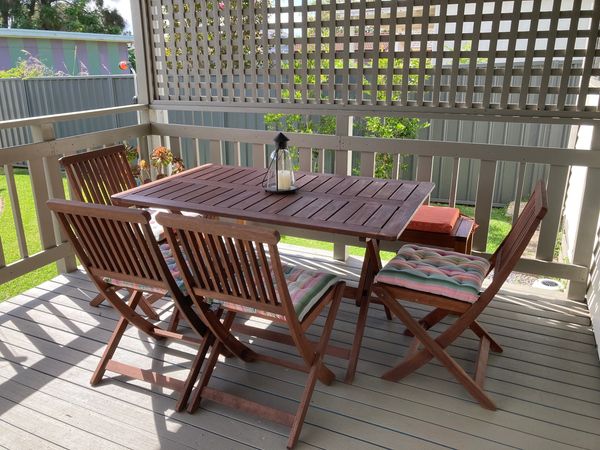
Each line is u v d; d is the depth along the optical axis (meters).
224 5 3.38
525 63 2.78
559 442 1.84
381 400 2.07
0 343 2.50
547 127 5.01
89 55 11.41
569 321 2.72
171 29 3.61
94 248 2.00
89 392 2.12
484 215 3.05
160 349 2.44
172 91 3.83
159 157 3.58
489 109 2.92
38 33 10.05
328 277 2.12
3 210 5.50
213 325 2.00
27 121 2.90
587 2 3.89
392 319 2.73
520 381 2.19
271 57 3.37
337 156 3.35
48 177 3.12
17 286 3.60
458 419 1.96
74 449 1.81
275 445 1.83
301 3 3.15
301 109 3.38
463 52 2.90
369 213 2.14
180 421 1.95
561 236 4.75
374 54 3.08
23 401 2.07
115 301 2.17
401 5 2.93
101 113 3.42
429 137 5.35
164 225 1.71
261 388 2.15
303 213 2.15
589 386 2.16
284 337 2.26
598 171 2.73
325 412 2.00
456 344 2.48
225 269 1.77
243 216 2.13
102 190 2.94
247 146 5.98
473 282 2.07
